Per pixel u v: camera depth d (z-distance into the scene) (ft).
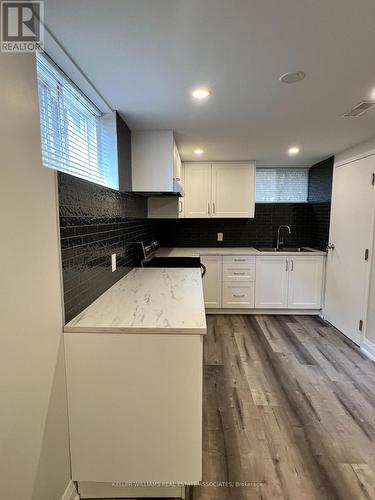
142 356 4.11
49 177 3.65
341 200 10.69
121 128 6.74
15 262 2.94
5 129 2.76
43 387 3.54
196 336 4.06
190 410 4.18
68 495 4.24
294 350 9.21
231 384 7.30
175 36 3.66
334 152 10.68
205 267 12.17
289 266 12.11
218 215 12.58
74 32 3.55
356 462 5.04
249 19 3.34
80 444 4.29
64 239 4.10
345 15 3.27
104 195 5.91
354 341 9.77
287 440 5.51
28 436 3.22
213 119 6.86
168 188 7.90
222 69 4.52
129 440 4.26
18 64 2.96
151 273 7.99
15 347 2.96
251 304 12.37
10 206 2.85
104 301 5.32
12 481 2.94
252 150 10.29
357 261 9.68
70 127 5.04
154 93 5.35
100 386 4.18
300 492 4.50
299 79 4.83
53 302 3.79
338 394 6.95
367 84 5.02
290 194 13.74
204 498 4.45
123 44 3.83
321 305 12.23
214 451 5.25
